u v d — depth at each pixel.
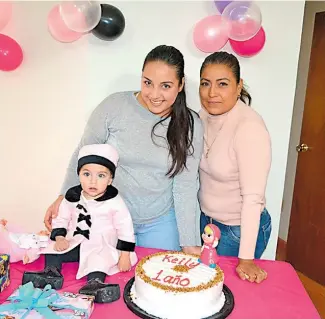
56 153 2.23
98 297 1.25
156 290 1.20
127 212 1.48
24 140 2.23
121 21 1.89
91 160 1.41
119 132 1.61
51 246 1.45
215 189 1.72
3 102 2.18
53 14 1.82
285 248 3.44
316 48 2.85
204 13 2.06
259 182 1.48
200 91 1.64
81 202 1.47
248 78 2.12
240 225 1.62
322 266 2.92
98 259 1.39
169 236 1.75
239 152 1.53
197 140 1.63
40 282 1.32
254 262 1.53
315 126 2.92
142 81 1.49
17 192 2.30
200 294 1.20
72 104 2.17
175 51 1.46
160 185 1.67
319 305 2.65
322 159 2.88
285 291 1.35
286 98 2.14
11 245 1.48
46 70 2.13
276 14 2.06
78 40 2.09
